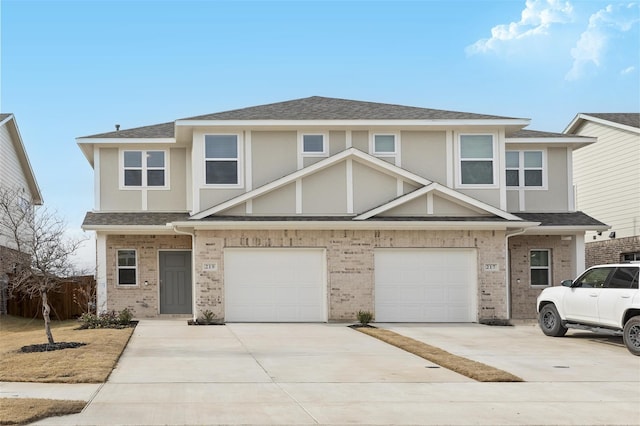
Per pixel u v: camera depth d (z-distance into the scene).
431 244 22.11
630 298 15.73
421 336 18.31
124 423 8.85
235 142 22.48
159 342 16.66
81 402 9.81
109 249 24.03
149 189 24.41
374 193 22.47
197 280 21.30
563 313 17.92
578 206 31.78
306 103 25.08
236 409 9.69
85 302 25.39
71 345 15.50
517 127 23.23
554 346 16.56
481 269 22.20
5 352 14.83
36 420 8.89
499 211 22.39
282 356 14.60
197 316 21.22
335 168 22.41
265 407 9.83
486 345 16.64
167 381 11.70
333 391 11.02
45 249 18.75
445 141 23.17
